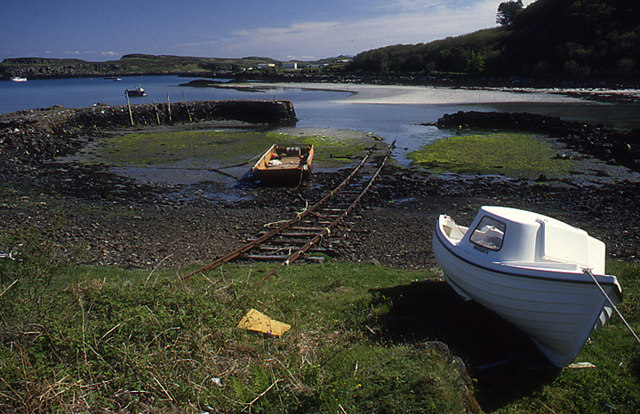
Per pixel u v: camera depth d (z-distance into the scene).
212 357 5.16
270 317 6.86
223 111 49.69
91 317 5.65
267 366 5.06
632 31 82.19
